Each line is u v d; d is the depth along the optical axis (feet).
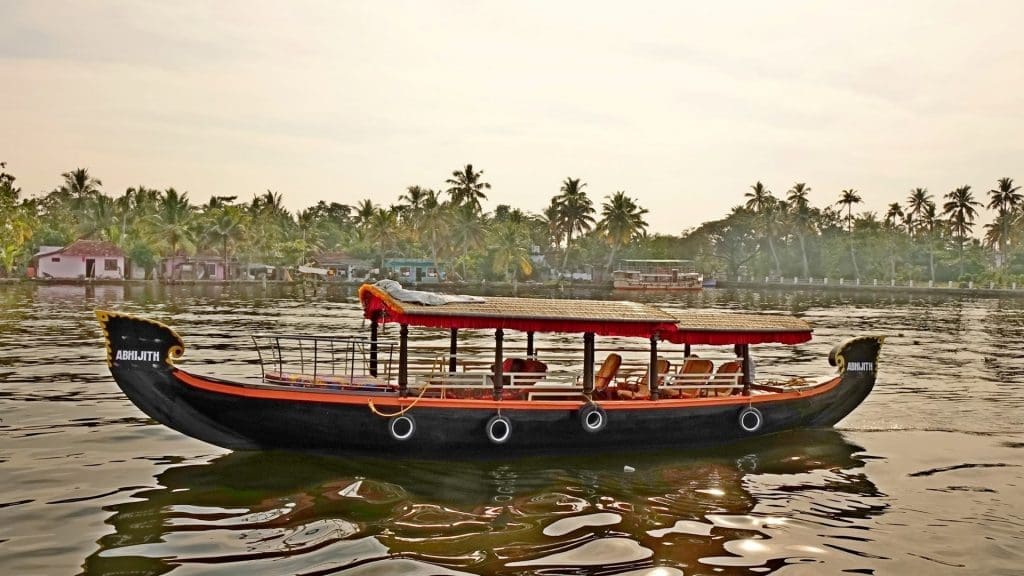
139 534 25.58
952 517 28.99
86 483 30.94
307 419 33.04
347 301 165.68
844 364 42.04
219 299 162.61
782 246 312.09
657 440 36.99
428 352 74.13
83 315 110.52
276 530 26.17
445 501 29.50
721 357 78.84
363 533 26.05
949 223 282.15
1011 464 36.55
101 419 42.34
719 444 38.45
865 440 41.01
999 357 79.61
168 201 228.63
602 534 26.53
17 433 39.01
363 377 36.83
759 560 24.62
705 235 330.75
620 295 229.25
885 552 25.48
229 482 31.24
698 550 25.34
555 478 32.86
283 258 259.60
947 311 158.30
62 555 23.79
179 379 32.27
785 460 36.76
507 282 269.85
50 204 276.82
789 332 39.60
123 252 221.25
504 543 25.46
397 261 268.82
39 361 64.28
